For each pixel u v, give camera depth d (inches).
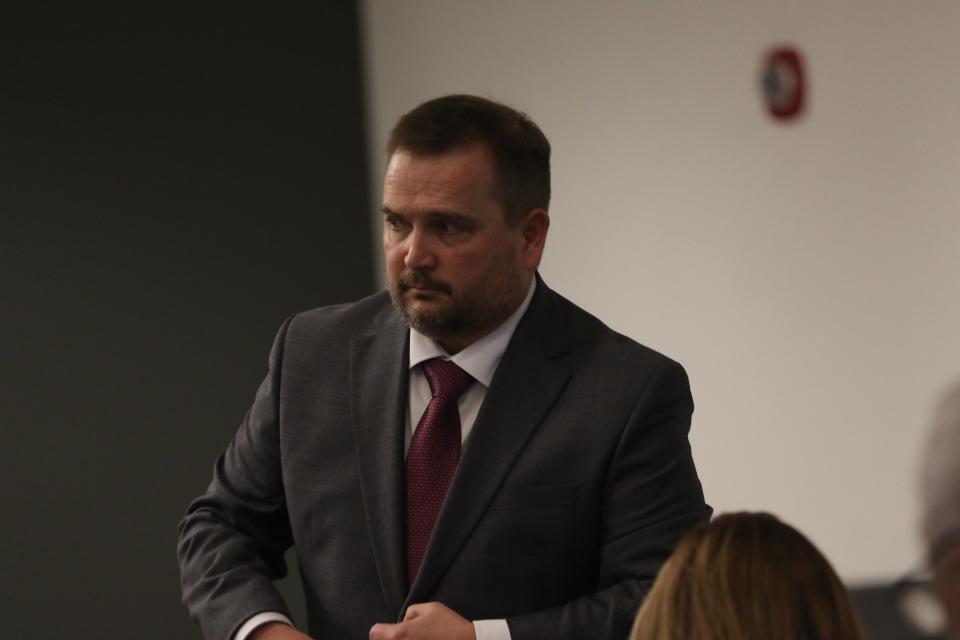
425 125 228.5
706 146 572.4
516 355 239.5
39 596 647.1
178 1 677.3
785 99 524.4
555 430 233.8
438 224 225.3
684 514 229.8
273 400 256.7
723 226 567.2
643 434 231.5
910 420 470.3
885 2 469.7
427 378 243.0
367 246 705.6
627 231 628.1
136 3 670.5
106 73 665.0
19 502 646.5
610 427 231.1
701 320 586.9
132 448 659.4
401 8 709.9
